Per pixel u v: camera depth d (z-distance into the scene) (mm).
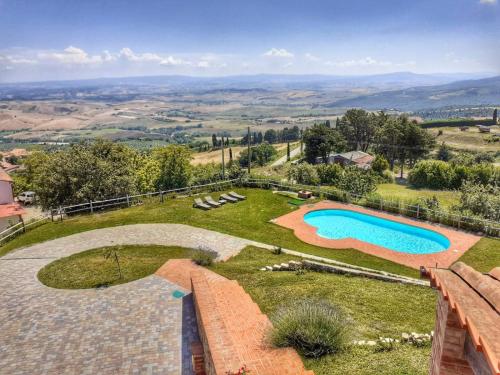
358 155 63562
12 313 10953
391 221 21547
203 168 50281
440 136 101562
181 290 12156
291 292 11344
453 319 3395
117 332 9812
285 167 63156
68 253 16234
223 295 10656
